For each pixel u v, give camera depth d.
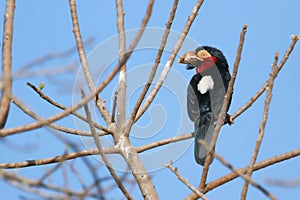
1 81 5.91
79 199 6.69
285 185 6.24
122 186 7.77
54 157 8.72
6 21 8.32
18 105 8.03
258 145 7.19
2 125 7.45
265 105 7.41
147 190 8.45
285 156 8.62
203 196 7.17
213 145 8.03
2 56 8.00
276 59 7.64
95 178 7.03
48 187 6.58
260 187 6.38
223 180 8.39
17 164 8.53
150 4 6.75
